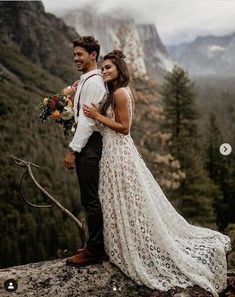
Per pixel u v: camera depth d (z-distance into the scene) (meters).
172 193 20.77
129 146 2.77
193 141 25.50
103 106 2.69
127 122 2.67
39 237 25.70
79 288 2.72
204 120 28.98
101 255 2.87
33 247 25.70
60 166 30.61
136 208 2.72
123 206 2.70
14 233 25.83
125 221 2.71
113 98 2.67
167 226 2.93
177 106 24.89
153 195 2.88
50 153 31.48
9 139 31.45
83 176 2.71
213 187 24.55
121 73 2.69
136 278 2.73
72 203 28.09
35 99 36.62
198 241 3.01
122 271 2.78
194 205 20.78
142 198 2.75
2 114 33.22
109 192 2.74
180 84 24.80
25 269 2.85
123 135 2.75
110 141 2.72
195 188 20.67
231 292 2.96
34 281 2.75
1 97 34.44
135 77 15.23
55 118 2.90
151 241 2.76
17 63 44.53
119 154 2.71
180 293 2.65
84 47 2.68
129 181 2.71
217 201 25.34
